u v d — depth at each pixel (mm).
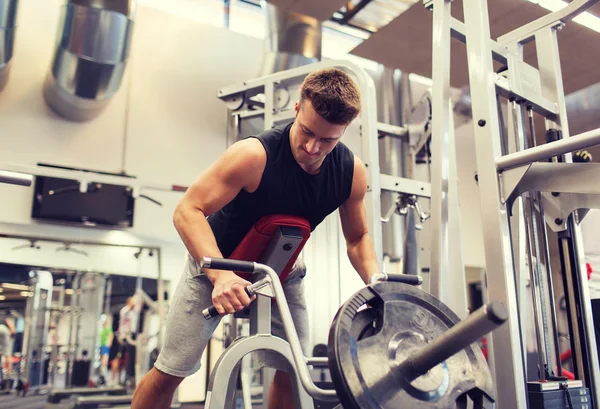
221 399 1219
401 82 4527
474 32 1595
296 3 3654
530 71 1810
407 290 1056
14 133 3689
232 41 4633
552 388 1432
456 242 1854
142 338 4066
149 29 4316
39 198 3693
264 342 1307
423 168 3977
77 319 4070
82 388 3926
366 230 1619
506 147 1770
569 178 1388
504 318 796
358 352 932
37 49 3869
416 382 939
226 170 1347
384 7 4754
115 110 4051
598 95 4492
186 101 4320
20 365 3957
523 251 1687
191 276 1567
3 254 3705
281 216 1347
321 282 4172
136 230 4000
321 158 1372
